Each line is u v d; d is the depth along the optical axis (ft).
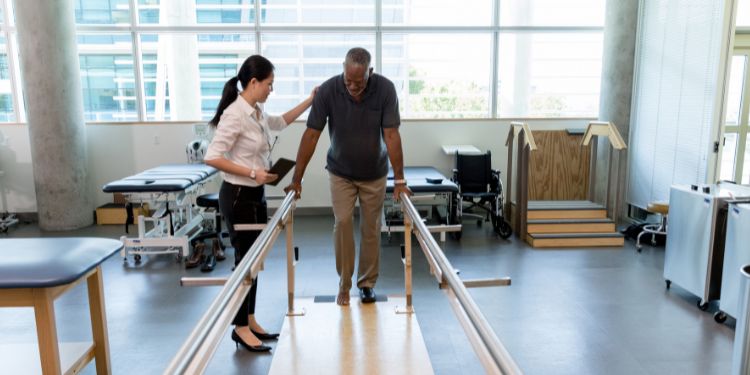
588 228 17.42
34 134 19.21
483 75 22.67
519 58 22.54
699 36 16.15
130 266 14.98
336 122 8.59
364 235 9.57
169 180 14.90
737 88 19.27
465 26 21.79
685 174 16.97
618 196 17.28
